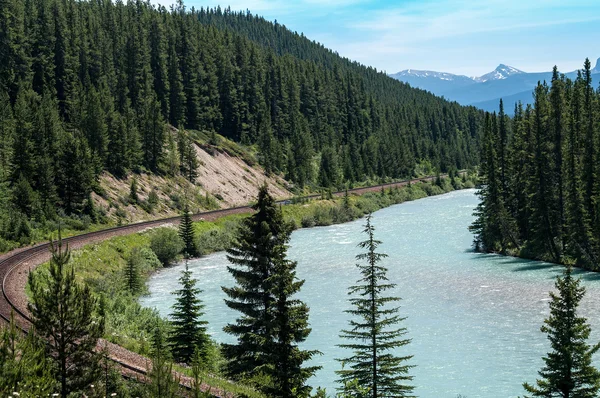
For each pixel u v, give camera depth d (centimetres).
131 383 1986
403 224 9712
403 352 3578
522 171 7575
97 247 6103
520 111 9531
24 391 1271
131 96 12838
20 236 6125
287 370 1992
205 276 6119
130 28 14850
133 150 10019
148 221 8219
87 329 1638
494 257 6744
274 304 2067
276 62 18912
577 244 6094
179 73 13675
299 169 14225
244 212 10006
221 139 14150
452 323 4125
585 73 8850
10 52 10638
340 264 6450
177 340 3023
